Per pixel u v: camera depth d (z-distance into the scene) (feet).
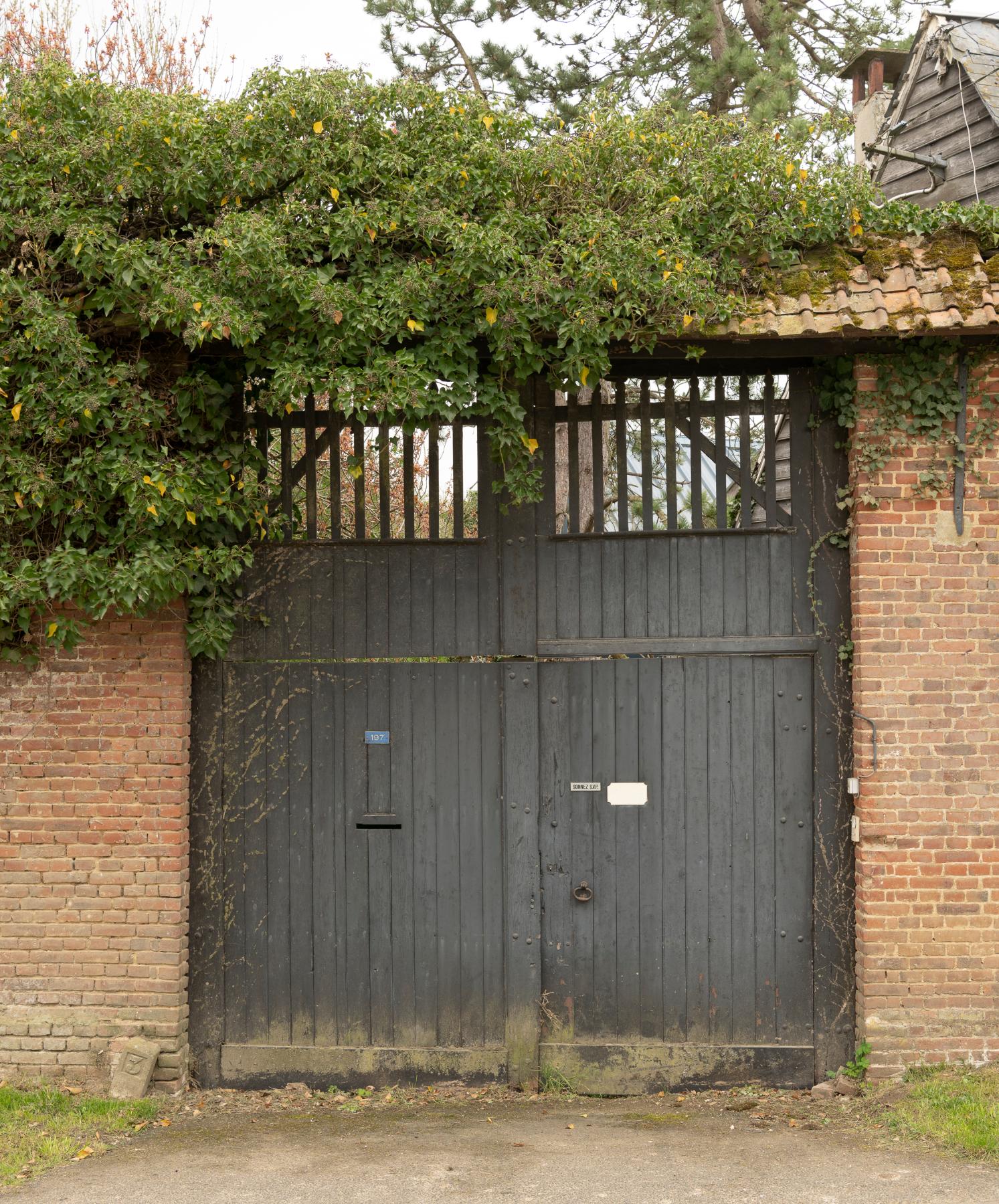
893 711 18.81
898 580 18.89
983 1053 18.57
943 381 18.86
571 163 17.85
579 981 19.58
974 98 29.01
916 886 18.72
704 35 42.80
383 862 19.80
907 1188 14.90
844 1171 15.55
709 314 17.63
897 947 18.67
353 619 19.98
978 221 18.71
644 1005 19.49
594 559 19.86
